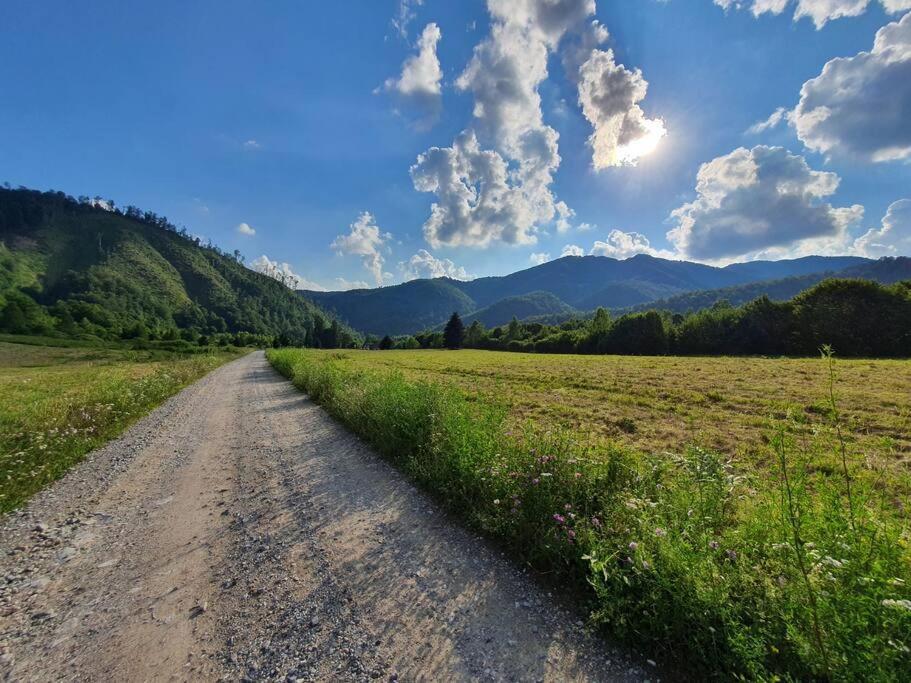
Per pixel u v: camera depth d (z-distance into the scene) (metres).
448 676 2.39
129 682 2.39
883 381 16.05
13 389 16.20
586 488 3.87
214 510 4.94
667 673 2.37
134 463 6.90
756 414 11.21
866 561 2.27
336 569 3.56
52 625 2.92
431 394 7.01
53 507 5.09
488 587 3.23
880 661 1.85
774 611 2.30
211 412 11.85
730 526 3.25
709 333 50.97
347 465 6.45
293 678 2.40
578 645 2.60
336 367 16.05
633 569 2.67
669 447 8.16
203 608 3.08
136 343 67.94
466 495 4.59
